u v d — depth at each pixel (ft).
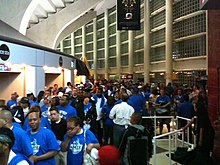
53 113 19.17
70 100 31.99
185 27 99.91
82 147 15.07
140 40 151.43
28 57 48.39
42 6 95.86
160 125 37.22
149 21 134.21
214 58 25.44
